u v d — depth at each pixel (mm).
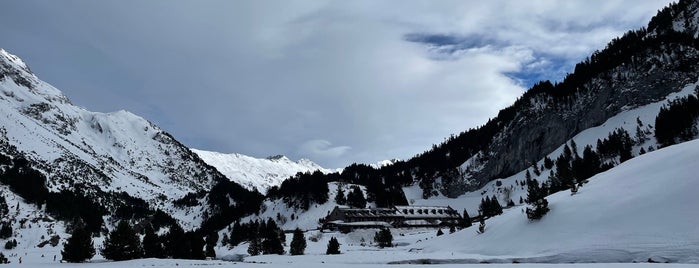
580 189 80812
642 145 188375
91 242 82875
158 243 93875
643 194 64312
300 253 106375
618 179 76000
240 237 180375
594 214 65875
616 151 190750
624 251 52750
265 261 83938
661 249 49969
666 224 54750
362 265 60500
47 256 144750
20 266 67688
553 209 74750
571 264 49000
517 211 89500
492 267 52500
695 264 43281
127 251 84438
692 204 56062
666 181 64312
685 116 165250
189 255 97500
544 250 62375
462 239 91062
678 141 166000
